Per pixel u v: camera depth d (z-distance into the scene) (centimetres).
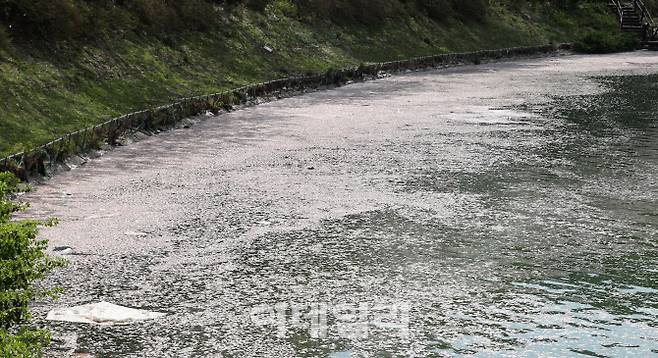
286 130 2367
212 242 1298
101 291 1090
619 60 5078
